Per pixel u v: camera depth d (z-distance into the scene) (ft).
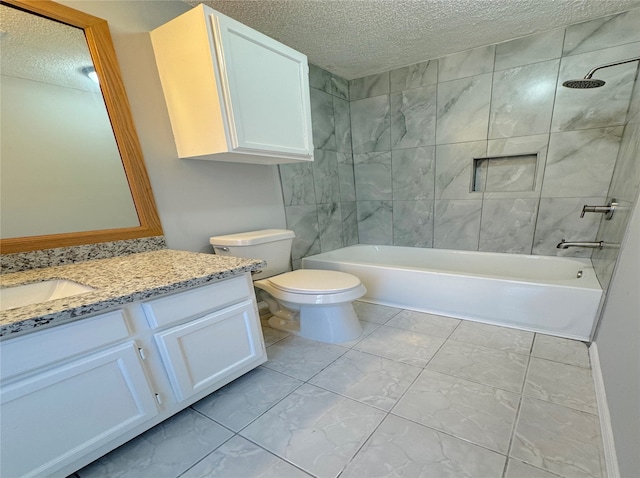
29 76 3.66
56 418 2.60
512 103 6.81
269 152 5.14
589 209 5.48
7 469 2.39
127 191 4.54
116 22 4.30
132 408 3.11
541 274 6.92
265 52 4.89
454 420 3.45
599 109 5.95
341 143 9.05
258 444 3.29
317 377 4.43
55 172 3.89
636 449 2.29
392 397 3.90
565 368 4.28
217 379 3.87
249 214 6.52
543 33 6.21
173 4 4.95
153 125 4.77
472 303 5.89
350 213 9.70
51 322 2.36
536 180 6.84
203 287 3.58
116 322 2.90
